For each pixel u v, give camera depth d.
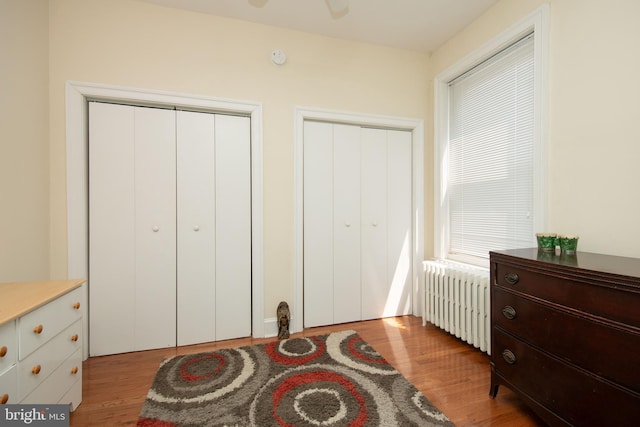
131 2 2.03
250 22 2.28
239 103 2.23
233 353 2.05
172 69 2.10
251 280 2.35
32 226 1.72
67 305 1.37
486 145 2.28
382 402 1.51
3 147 1.51
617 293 1.00
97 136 2.01
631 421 0.96
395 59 2.69
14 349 1.04
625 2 1.37
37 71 1.76
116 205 2.05
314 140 2.52
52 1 1.88
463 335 2.11
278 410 1.45
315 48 2.45
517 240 2.02
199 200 2.22
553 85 1.70
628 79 1.36
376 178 2.71
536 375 1.30
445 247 2.67
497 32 2.07
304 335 2.37
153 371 1.84
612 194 1.43
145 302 2.12
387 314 2.76
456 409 1.47
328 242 2.57
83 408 1.48
